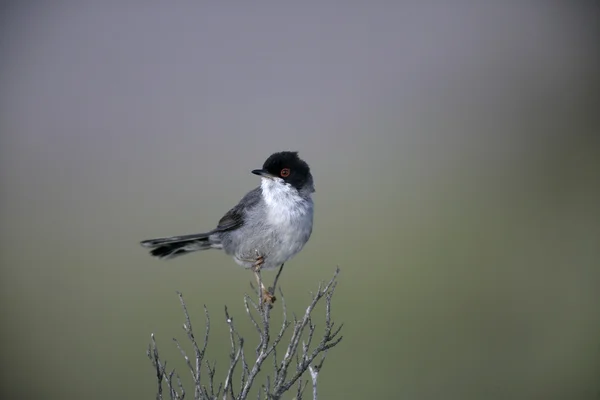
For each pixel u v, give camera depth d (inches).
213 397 224.5
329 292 249.9
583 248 758.5
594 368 535.8
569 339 585.3
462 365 540.7
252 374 226.4
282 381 224.5
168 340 587.8
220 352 527.8
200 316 625.9
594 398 498.9
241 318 608.1
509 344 585.0
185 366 530.3
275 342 230.2
